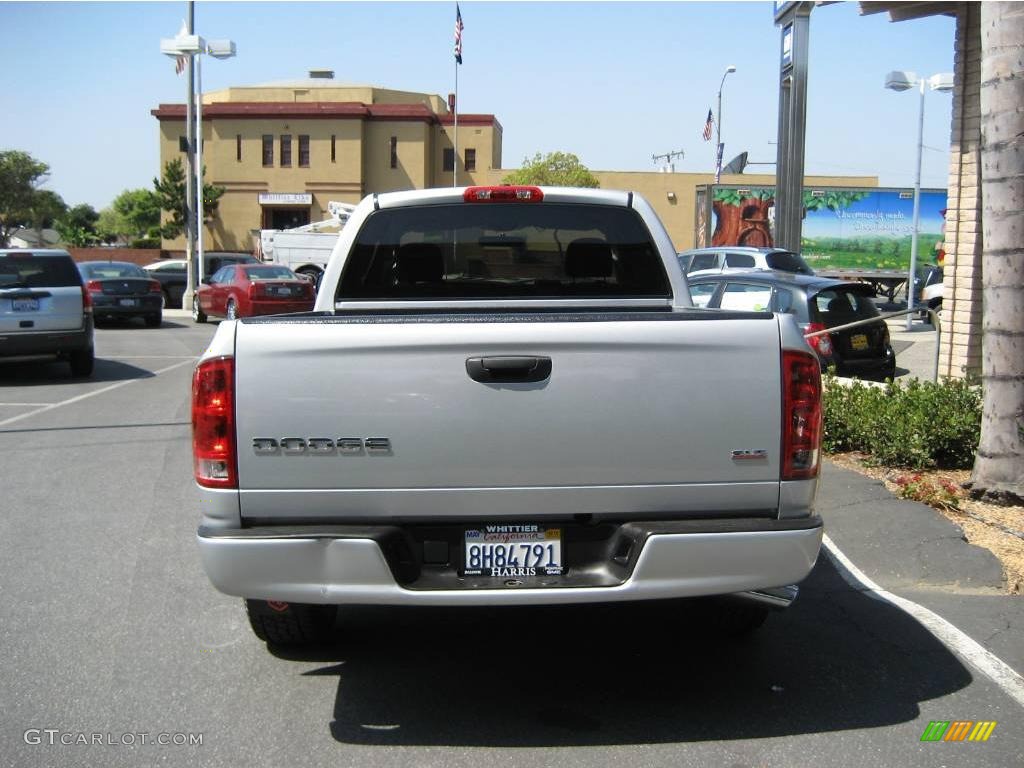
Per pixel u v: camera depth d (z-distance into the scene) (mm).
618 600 3609
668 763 3600
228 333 3602
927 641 4781
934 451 7688
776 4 15680
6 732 3875
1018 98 6223
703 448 3648
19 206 69875
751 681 4332
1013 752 3682
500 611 5250
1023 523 6316
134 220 92312
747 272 13797
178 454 9258
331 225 38469
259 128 55781
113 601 5375
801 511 3727
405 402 3592
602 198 5129
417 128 56250
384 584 3568
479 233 5215
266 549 3551
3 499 7562
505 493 3637
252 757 3680
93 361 15188
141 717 4012
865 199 38938
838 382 9484
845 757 3643
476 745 3760
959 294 11562
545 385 3600
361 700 4168
